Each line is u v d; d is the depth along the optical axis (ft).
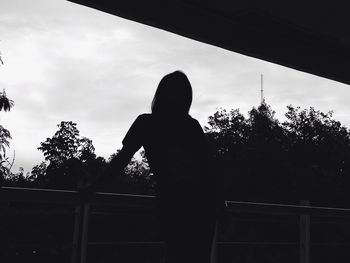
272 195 163.73
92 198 7.34
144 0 13.92
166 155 6.44
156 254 9.12
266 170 166.61
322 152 171.83
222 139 180.75
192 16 15.15
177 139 6.56
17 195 6.63
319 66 19.03
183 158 6.43
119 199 7.69
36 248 8.10
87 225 7.71
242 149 175.32
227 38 16.14
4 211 7.73
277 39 17.61
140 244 8.99
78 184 7.60
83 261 7.64
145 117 6.73
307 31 17.72
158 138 6.55
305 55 18.60
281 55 17.72
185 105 6.94
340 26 17.40
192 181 6.33
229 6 15.42
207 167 6.60
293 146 175.52
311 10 16.10
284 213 10.19
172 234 6.19
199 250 6.21
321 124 178.70
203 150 6.69
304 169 164.25
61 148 215.10
